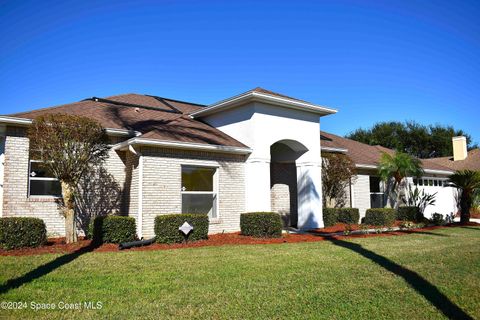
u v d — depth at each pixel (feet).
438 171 87.71
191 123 57.88
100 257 31.14
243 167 52.47
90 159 41.73
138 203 42.78
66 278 23.99
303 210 57.62
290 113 56.03
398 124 177.17
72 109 51.70
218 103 55.52
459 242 42.24
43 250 33.60
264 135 52.60
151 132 45.78
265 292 21.36
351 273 26.18
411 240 43.83
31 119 40.91
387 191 76.18
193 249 36.06
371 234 50.44
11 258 29.96
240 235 46.44
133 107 61.31
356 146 85.87
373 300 20.08
